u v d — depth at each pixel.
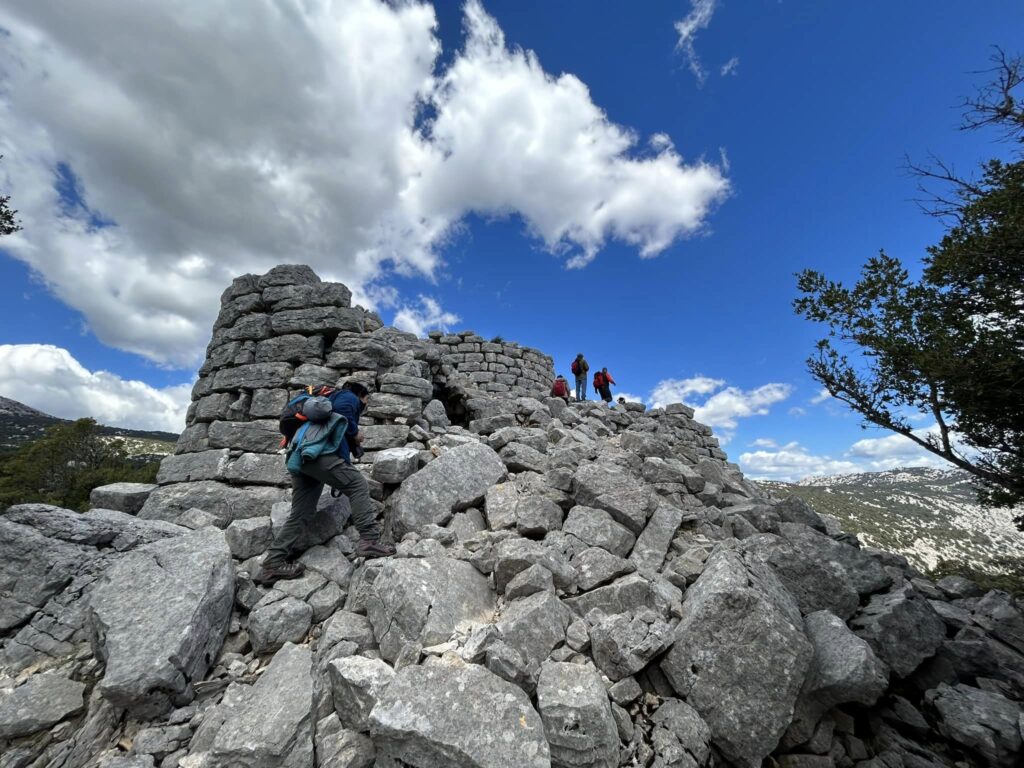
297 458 5.02
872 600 5.71
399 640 3.88
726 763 3.74
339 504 5.88
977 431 6.68
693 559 5.28
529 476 6.75
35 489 26.22
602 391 20.25
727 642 3.91
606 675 3.79
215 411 7.62
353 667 3.48
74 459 28.39
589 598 4.43
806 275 8.47
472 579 4.65
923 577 8.40
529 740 2.97
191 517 5.85
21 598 4.39
